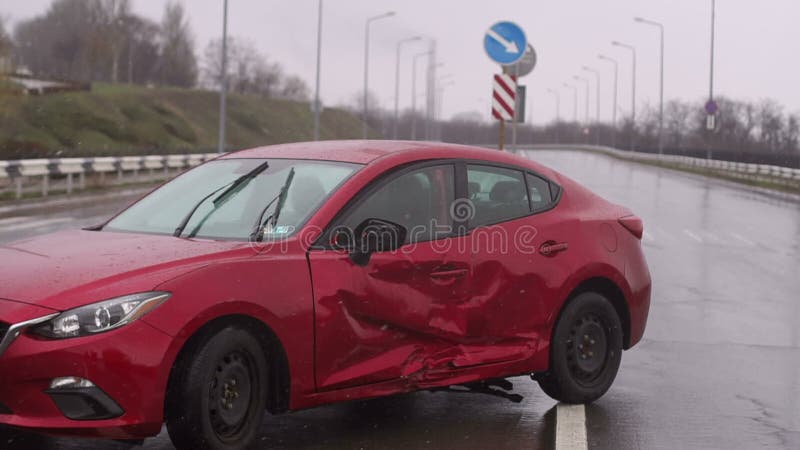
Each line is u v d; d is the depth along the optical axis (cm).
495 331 602
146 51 12725
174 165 3862
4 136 5441
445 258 578
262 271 507
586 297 648
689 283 1347
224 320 495
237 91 13412
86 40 11100
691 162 6738
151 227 578
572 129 18675
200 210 578
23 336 457
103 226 598
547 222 639
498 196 627
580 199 673
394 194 576
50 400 456
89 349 454
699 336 947
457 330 584
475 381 607
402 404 652
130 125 7150
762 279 1410
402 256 560
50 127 6234
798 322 1043
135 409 462
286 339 511
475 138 18475
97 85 9150
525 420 619
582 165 7181
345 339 536
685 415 645
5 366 455
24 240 577
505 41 1725
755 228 2280
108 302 464
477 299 593
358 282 540
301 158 604
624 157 9281
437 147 613
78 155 3538
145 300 468
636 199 3266
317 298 523
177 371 482
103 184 3120
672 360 827
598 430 603
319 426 593
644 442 580
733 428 616
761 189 4288
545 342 629
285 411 523
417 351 571
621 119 14288
